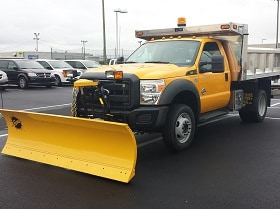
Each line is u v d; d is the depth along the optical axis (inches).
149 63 304.8
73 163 237.6
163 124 264.8
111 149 224.4
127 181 211.9
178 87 270.4
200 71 302.5
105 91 264.2
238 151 288.0
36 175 232.5
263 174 233.1
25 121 261.6
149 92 259.6
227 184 215.5
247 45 354.6
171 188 209.3
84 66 1093.1
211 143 314.5
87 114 278.7
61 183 218.4
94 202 191.3
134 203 189.5
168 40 332.8
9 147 275.9
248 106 404.8
